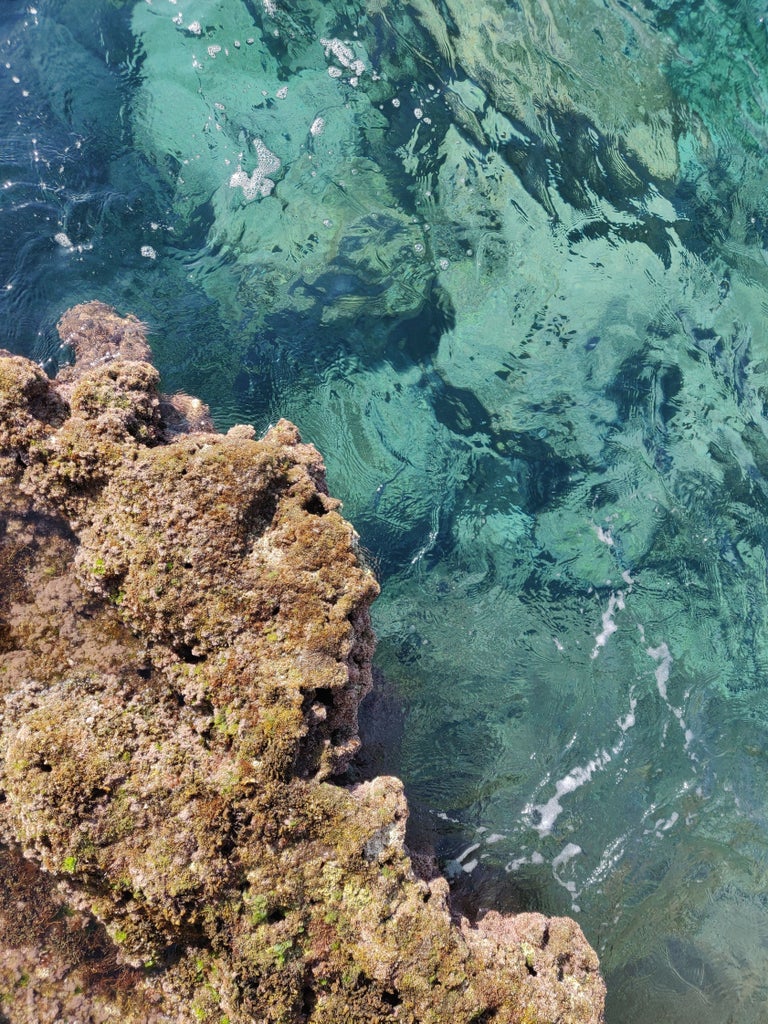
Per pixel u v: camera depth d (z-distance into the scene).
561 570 3.45
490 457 3.48
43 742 2.50
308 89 3.59
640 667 3.40
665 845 3.24
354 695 2.62
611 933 3.12
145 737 2.56
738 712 3.42
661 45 3.67
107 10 3.55
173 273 3.38
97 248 3.33
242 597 2.57
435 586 3.36
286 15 3.60
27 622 2.64
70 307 3.24
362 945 2.45
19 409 2.64
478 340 3.55
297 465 2.72
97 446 2.64
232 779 2.47
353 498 3.36
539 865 3.14
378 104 3.61
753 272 3.66
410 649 3.28
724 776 3.35
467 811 3.15
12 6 3.52
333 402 3.41
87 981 2.54
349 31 3.62
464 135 3.63
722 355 3.63
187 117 3.51
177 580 2.58
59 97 3.46
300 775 2.52
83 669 2.62
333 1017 2.44
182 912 2.43
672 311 3.63
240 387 3.34
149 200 3.42
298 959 2.44
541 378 3.55
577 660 3.38
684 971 3.12
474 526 3.43
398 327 3.50
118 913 2.46
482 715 3.27
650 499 3.54
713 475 3.59
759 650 3.51
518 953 2.60
